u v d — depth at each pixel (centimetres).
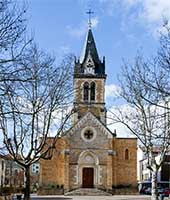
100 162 7638
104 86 8312
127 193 7619
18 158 3878
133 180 7681
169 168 9750
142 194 8312
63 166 7625
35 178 10656
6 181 9106
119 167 7731
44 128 4109
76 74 8300
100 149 7681
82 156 7656
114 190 7612
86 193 7388
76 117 7888
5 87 2158
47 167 7638
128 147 7794
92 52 8538
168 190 7288
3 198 5181
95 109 8219
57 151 7300
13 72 1988
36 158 3903
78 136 7719
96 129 7750
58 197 6700
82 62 8475
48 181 7594
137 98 4597
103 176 7600
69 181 7556
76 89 7331
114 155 7706
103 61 8525
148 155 4219
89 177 7612
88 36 8769
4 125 3384
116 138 7788
